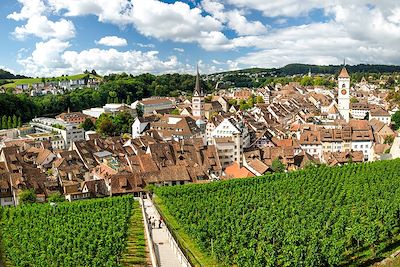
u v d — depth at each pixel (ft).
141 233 396.37
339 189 501.15
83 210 465.88
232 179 557.74
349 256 311.68
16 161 593.01
